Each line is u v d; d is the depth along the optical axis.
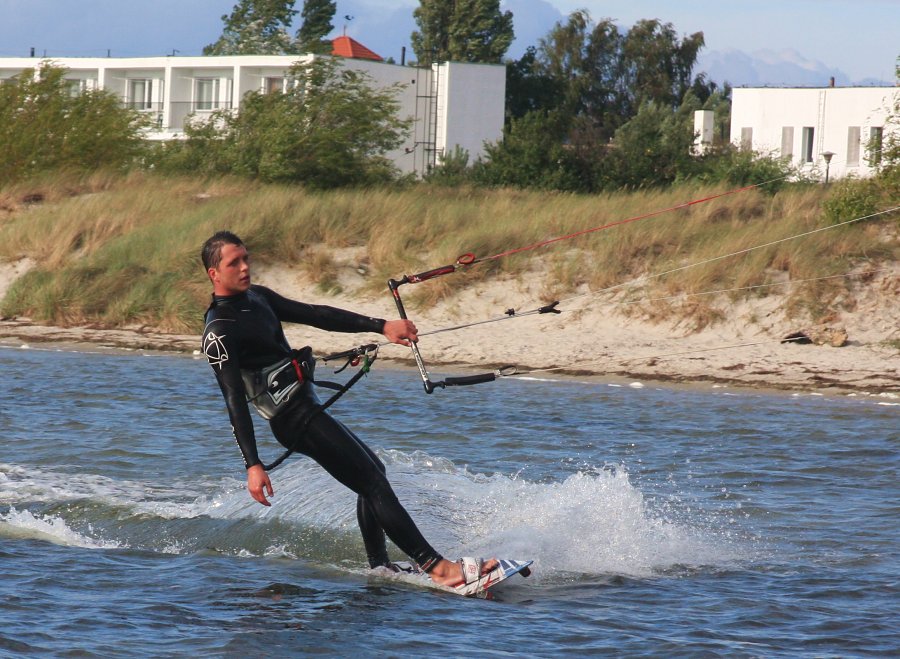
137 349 68.00
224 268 22.70
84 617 21.28
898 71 76.25
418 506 28.88
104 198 91.81
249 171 115.25
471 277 73.62
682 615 21.94
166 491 31.94
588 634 20.77
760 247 68.69
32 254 83.75
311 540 26.94
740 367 59.53
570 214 78.88
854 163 189.50
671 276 69.44
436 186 115.25
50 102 117.38
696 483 33.84
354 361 23.73
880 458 37.69
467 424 43.88
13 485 32.38
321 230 81.25
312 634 20.66
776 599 22.95
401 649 19.89
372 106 122.56
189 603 22.45
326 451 23.30
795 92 195.50
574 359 62.16
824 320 64.50
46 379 54.19
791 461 37.16
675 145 156.75
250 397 23.22
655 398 52.00
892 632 20.86
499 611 22.20
